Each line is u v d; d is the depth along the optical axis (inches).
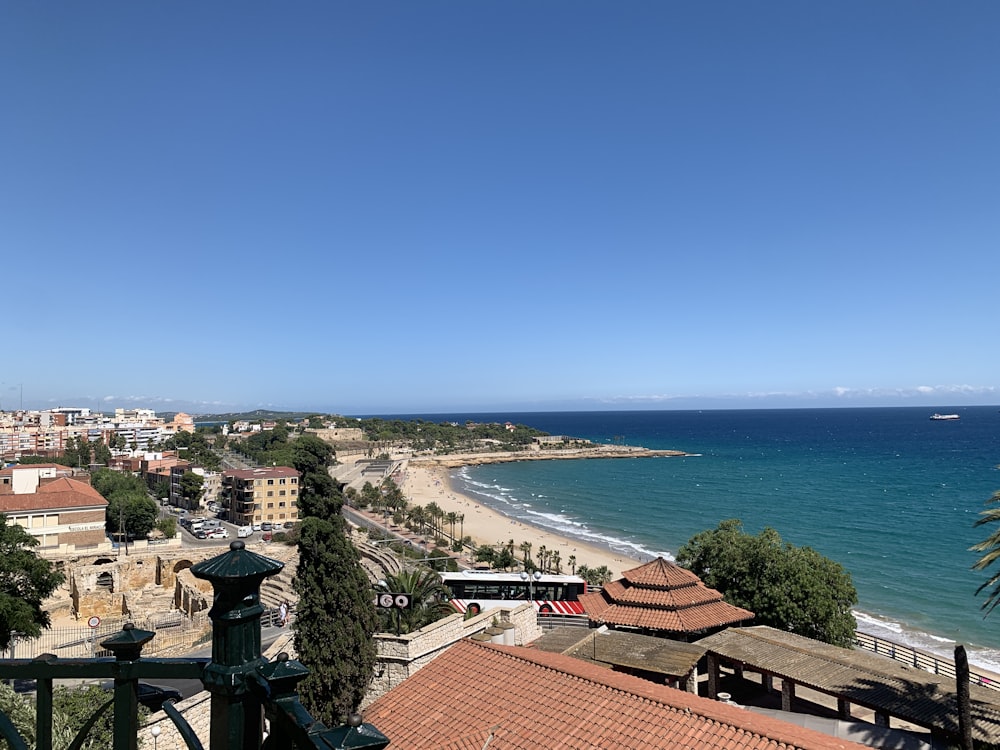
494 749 832.9
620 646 1440.7
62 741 745.0
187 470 5457.7
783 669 1347.2
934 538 4311.0
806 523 4940.9
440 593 2116.1
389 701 997.8
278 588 2834.6
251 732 150.0
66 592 2770.7
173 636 2255.2
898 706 1205.7
